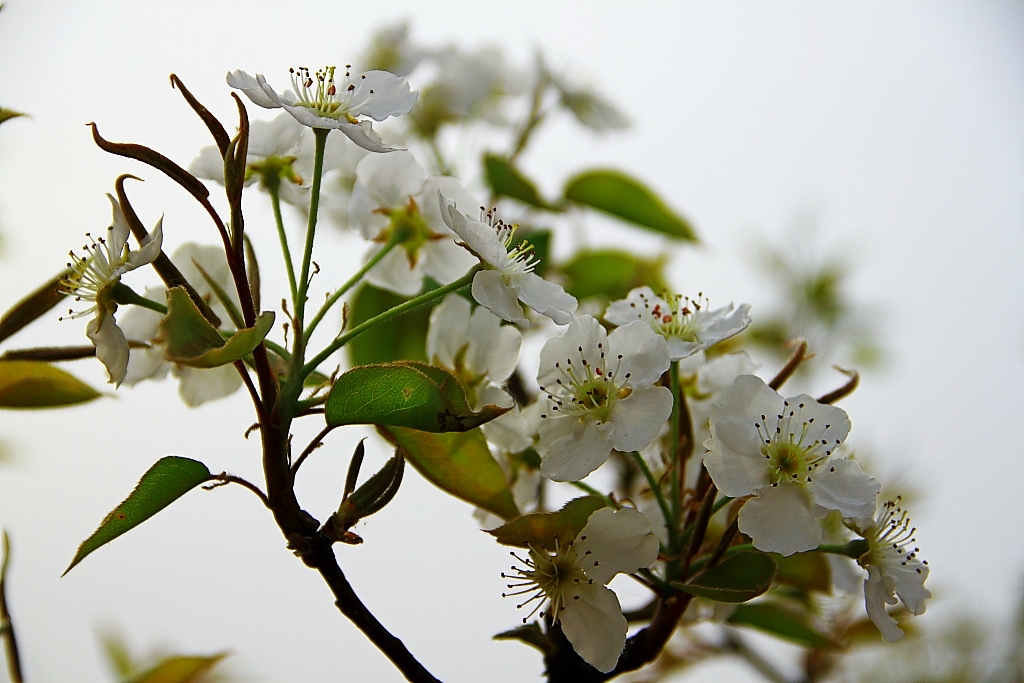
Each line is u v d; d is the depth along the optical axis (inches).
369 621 22.9
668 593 23.8
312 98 24.0
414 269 25.6
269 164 24.7
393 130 29.3
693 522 24.2
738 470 23.3
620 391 23.6
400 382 22.7
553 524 23.3
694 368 25.6
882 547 24.0
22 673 24.0
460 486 23.8
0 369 24.7
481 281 23.3
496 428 24.5
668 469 24.4
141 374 24.9
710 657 27.9
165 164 22.4
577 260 28.4
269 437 22.8
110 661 27.7
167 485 22.7
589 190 28.5
